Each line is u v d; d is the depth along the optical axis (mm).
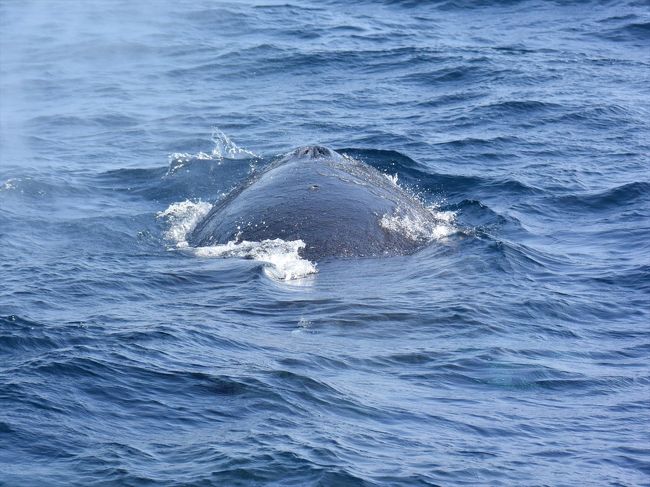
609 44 92000
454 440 25844
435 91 77625
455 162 60250
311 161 49062
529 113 70688
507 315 35656
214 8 107312
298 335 32812
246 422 25906
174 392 27562
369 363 30703
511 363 31266
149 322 33375
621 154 61844
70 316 34219
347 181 47000
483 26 99188
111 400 26938
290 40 94000
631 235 47344
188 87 81250
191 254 42875
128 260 42156
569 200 53156
